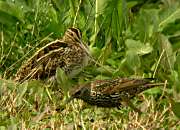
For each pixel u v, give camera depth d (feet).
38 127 45.27
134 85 46.44
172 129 45.70
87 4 55.52
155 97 49.16
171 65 51.49
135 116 46.29
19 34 53.62
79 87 46.60
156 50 52.65
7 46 53.11
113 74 51.19
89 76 52.08
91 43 54.80
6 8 53.52
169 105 47.70
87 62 52.95
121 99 46.70
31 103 48.29
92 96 46.57
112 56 53.16
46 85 50.78
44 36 53.72
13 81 49.73
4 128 44.83
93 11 55.31
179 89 48.19
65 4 55.83
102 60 52.75
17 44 53.42
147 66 51.80
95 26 55.01
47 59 51.80
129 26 55.16
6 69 50.98
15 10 53.52
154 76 50.88
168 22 54.80
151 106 47.75
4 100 47.70
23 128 44.83
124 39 54.49
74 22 54.90
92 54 53.31
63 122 45.70
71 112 46.88
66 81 48.93
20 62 52.16
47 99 48.49
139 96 48.98
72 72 52.70
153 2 62.39
